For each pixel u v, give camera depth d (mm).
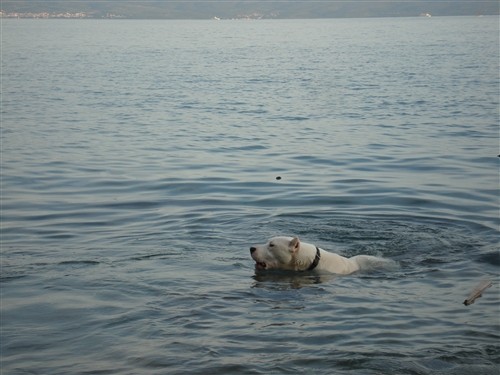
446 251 12219
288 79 47688
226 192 17094
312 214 14797
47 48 86250
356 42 97625
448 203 15750
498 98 35688
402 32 132750
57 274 11195
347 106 33844
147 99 37594
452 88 40656
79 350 8422
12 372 7926
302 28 171625
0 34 128500
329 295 10016
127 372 7770
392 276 10914
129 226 14242
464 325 8844
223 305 9609
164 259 11812
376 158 21109
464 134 25312
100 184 18266
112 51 80938
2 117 30938
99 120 30031
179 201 16297
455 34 119375
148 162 21047
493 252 12047
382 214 14812
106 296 10125
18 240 13438
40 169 20188
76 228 14227
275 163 20609
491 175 18672
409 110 31984
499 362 7801
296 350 8133
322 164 20391
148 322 9086
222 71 54312
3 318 9492
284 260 11125
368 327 8781
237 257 11906
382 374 7523
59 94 39938
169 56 72375
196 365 7820
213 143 24250
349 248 12531
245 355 8031
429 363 7758
